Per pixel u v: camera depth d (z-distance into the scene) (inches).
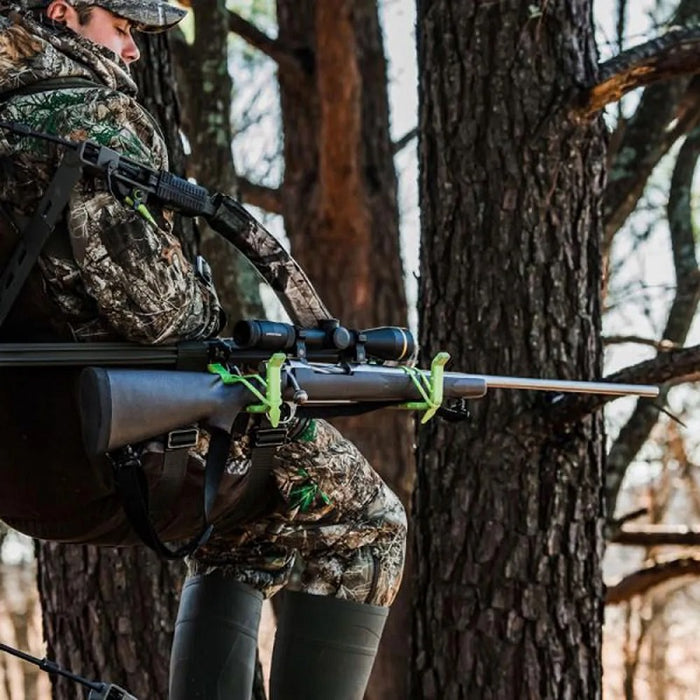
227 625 170.2
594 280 251.8
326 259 468.1
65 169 144.1
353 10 427.8
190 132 351.9
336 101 437.7
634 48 247.1
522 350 247.1
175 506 159.0
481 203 250.1
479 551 246.4
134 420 141.4
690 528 362.0
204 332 154.6
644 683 673.0
